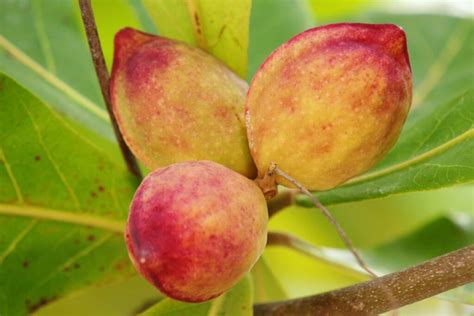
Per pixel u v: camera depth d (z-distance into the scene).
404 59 0.36
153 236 0.33
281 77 0.36
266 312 0.40
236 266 0.34
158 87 0.38
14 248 0.42
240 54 0.41
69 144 0.41
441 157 0.40
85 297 0.49
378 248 0.49
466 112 0.41
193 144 0.37
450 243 0.49
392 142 0.37
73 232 0.42
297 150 0.36
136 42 0.39
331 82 0.35
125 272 0.43
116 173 0.42
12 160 0.41
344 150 0.36
